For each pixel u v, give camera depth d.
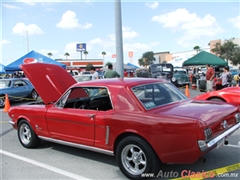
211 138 3.10
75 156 4.73
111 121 3.66
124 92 3.78
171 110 3.56
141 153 3.46
